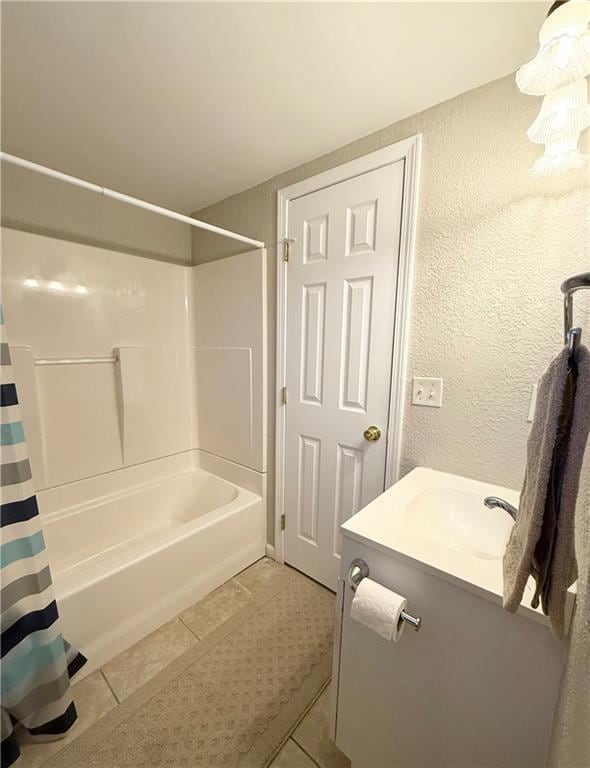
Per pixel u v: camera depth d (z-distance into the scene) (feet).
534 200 3.26
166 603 4.72
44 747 3.26
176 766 3.12
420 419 4.20
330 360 5.00
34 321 5.23
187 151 4.73
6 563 2.98
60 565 5.51
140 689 3.81
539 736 1.99
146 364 6.65
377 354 4.49
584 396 1.53
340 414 4.97
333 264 4.80
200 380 7.32
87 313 5.82
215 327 6.80
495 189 3.46
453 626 2.25
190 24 2.80
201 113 3.93
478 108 3.49
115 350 6.21
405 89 3.53
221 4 2.62
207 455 7.41
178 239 7.27
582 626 1.41
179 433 7.36
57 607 3.54
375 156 4.22
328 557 5.41
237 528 5.73
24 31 2.82
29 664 3.15
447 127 3.69
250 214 5.88
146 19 2.75
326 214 4.80
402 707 2.56
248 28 2.83
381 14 2.70
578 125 2.58
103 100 3.71
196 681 3.91
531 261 3.33
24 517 3.06
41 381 5.34
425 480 3.81
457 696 2.29
